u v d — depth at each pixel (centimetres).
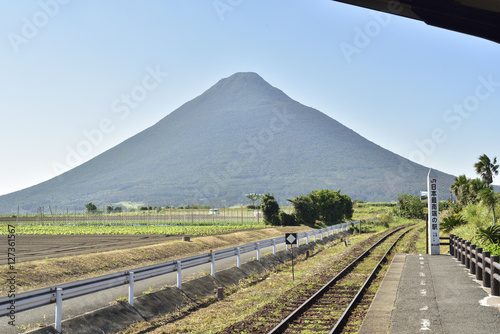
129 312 1634
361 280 2353
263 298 2041
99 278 1520
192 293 2059
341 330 1352
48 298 1312
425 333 1190
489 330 1200
